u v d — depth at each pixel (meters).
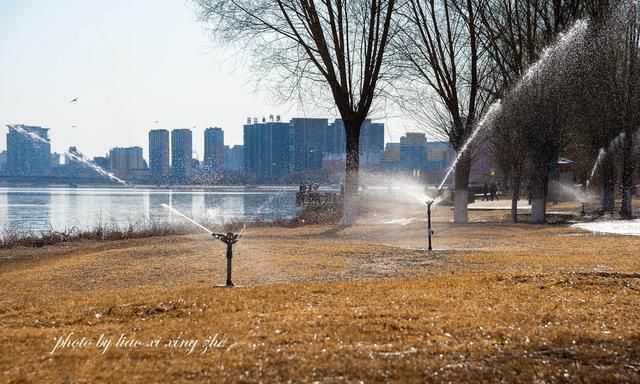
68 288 11.64
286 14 30.34
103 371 5.93
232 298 9.07
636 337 6.69
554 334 6.78
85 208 59.50
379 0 30.08
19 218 45.47
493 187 67.31
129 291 10.48
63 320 8.24
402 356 6.09
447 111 36.56
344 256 15.36
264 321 7.54
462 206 31.20
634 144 34.25
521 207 48.81
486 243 19.16
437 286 9.89
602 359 6.10
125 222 39.06
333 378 5.58
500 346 6.43
